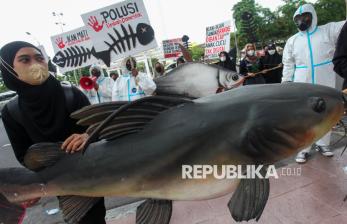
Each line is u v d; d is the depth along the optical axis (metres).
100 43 4.26
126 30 4.18
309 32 3.76
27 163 1.36
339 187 3.03
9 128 1.84
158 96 1.14
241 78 3.12
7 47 1.61
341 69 2.98
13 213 1.38
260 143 1.03
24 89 1.66
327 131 1.09
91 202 1.35
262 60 6.60
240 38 23.28
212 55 7.69
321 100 1.05
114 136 1.19
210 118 1.08
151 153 1.12
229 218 2.79
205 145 1.06
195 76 2.87
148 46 4.19
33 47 1.65
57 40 5.39
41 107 1.70
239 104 1.08
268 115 1.03
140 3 4.10
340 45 2.94
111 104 1.16
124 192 1.19
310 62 3.75
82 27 5.29
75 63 5.41
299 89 1.10
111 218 3.24
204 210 2.98
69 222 1.37
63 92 1.76
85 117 1.18
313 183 3.18
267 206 2.90
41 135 1.77
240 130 1.04
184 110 1.13
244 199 1.03
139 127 1.17
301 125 1.04
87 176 1.23
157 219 1.19
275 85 1.14
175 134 1.10
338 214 2.63
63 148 1.31
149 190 1.15
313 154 3.93
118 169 1.17
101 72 6.10
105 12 4.16
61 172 1.29
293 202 2.89
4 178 1.35
